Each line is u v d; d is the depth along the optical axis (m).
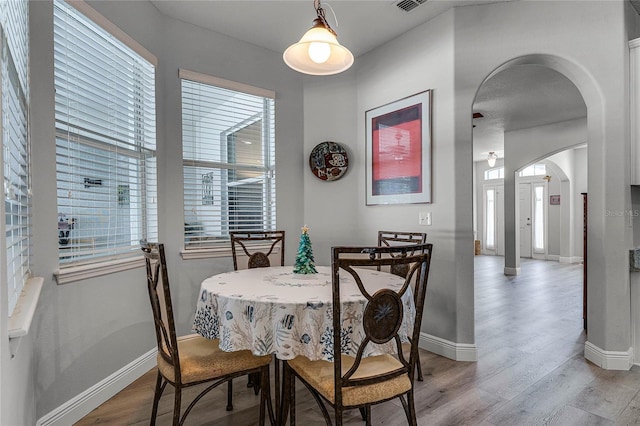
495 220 9.41
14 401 1.17
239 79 3.23
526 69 3.58
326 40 1.84
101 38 2.20
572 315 3.85
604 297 2.50
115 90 2.32
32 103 1.73
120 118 2.37
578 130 5.43
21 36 1.51
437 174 2.85
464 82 2.71
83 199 2.07
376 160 3.38
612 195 2.48
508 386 2.25
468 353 2.66
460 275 2.70
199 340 1.88
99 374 2.11
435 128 2.87
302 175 3.60
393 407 2.03
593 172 2.58
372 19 2.90
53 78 1.85
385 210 3.30
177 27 2.89
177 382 1.56
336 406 1.37
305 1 2.67
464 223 2.70
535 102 4.63
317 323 1.52
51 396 1.81
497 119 5.50
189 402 2.11
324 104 3.62
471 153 2.70
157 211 2.69
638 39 2.45
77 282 1.98
